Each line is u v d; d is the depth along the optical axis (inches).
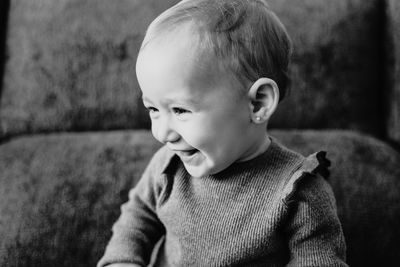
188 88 25.5
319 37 42.8
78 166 39.9
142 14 43.3
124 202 38.7
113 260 32.6
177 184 30.9
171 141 27.0
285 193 27.7
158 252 33.6
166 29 26.2
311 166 28.0
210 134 26.2
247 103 27.0
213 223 29.3
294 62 42.5
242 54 26.5
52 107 43.2
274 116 43.1
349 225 37.9
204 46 25.7
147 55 26.0
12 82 43.7
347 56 43.0
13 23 44.4
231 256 28.9
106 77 43.0
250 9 27.6
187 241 30.2
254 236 28.4
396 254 37.8
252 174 28.9
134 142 41.6
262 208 28.4
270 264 29.5
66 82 43.0
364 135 42.7
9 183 39.0
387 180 39.3
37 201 38.2
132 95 43.0
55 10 43.7
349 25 43.3
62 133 43.4
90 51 43.0
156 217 34.6
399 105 42.2
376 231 38.0
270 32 27.9
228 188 29.1
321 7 43.4
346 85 43.1
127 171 39.7
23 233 36.9
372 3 44.1
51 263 36.6
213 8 26.9
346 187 38.9
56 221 37.6
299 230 28.0
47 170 39.7
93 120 43.4
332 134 42.1
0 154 41.0
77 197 38.5
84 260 37.1
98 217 38.0
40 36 43.3
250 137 27.9
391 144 43.9
